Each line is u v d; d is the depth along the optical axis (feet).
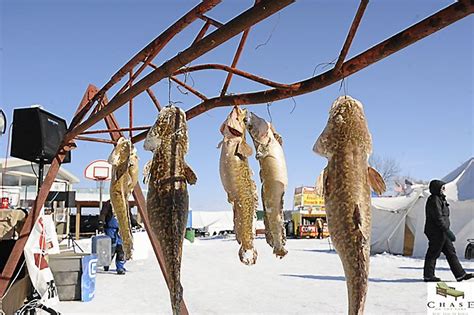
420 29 7.57
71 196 57.72
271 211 10.82
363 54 8.64
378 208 65.10
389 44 8.15
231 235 152.35
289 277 40.37
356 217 7.89
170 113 10.66
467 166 59.67
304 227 124.47
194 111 13.47
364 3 7.98
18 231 23.06
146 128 17.90
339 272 44.06
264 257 61.31
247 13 8.21
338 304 28.04
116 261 43.27
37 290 21.67
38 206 20.63
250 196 11.47
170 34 11.55
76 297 29.53
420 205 60.64
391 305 26.96
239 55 11.98
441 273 41.22
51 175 21.03
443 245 33.73
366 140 8.54
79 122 19.51
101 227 45.29
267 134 10.98
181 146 10.28
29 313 21.24
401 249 63.00
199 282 37.55
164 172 9.96
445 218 33.81
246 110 11.69
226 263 53.57
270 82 10.89
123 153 14.99
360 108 8.87
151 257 60.95
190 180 10.03
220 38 9.02
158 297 30.86
